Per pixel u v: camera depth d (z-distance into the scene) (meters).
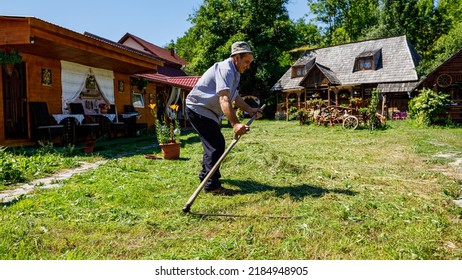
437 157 7.47
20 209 3.52
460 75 20.20
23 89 9.88
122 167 5.92
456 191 4.32
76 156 7.22
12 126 10.56
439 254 2.54
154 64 13.08
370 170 5.92
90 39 9.18
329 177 5.24
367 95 28.42
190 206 3.43
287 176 5.16
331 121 18.92
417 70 25.95
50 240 2.73
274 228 3.00
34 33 7.64
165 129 7.24
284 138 12.62
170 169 5.87
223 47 33.97
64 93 10.80
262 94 35.75
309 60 31.69
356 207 3.59
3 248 2.54
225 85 3.99
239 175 5.18
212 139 4.23
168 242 2.74
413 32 42.56
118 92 13.77
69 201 3.85
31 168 5.76
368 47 30.27
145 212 3.47
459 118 19.34
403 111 26.09
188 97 4.36
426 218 3.27
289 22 36.06
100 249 2.62
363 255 2.51
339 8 54.34
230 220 3.21
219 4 36.75
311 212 3.40
